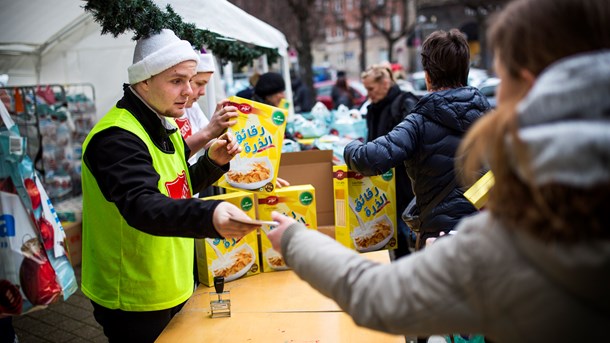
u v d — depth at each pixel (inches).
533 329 29.6
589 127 26.3
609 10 29.5
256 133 80.4
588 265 27.1
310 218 81.7
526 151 28.2
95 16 70.3
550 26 30.4
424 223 82.5
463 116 77.0
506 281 30.0
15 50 163.2
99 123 62.7
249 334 61.1
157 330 67.4
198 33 100.7
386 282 34.4
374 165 77.5
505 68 33.0
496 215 31.3
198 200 51.3
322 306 68.2
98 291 67.1
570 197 27.0
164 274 66.1
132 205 53.6
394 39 785.6
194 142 79.9
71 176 196.5
